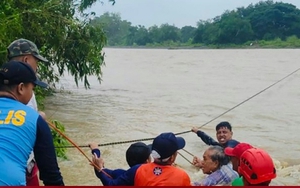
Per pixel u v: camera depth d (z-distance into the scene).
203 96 20.27
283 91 22.44
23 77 3.31
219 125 7.07
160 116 14.44
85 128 12.06
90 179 7.54
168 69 39.66
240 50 80.56
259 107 16.81
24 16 12.17
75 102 17.28
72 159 8.72
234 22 88.44
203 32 96.31
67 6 14.38
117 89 22.84
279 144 10.89
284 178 8.07
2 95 3.28
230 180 5.14
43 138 3.15
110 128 12.17
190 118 14.20
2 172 2.91
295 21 86.81
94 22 15.60
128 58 62.44
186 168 8.38
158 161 3.93
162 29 112.31
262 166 3.42
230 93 21.53
